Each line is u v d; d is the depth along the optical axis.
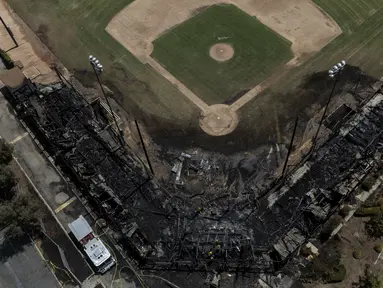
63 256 56.62
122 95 73.38
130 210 59.34
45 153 66.19
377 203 57.47
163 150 66.38
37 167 64.81
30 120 69.88
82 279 54.88
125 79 75.69
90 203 60.97
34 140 67.81
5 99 72.62
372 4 82.75
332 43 77.62
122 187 61.25
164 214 59.16
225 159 64.75
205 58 77.62
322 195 57.47
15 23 86.06
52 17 86.75
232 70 75.44
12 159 65.94
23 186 63.03
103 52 80.19
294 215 57.19
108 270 55.44
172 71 76.25
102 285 54.38
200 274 54.47
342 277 52.22
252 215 58.53
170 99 72.44
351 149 61.62
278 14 83.25
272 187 60.94
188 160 64.94
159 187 61.88
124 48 80.44
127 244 57.34
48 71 77.44
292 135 60.59
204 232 56.84
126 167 63.44
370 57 74.88
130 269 55.38
